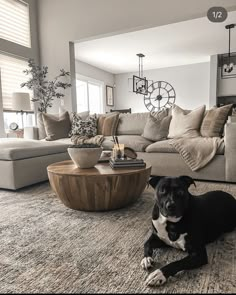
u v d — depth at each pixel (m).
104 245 1.27
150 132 3.28
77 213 1.74
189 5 3.62
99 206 1.71
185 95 8.11
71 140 3.42
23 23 4.62
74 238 1.36
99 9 4.25
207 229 1.19
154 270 1.04
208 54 6.85
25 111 4.65
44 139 3.78
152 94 8.57
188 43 5.90
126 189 1.68
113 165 1.82
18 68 4.57
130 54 6.72
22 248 1.26
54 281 0.98
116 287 0.94
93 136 3.55
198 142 2.64
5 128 4.39
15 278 1.01
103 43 5.80
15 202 2.01
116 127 3.72
